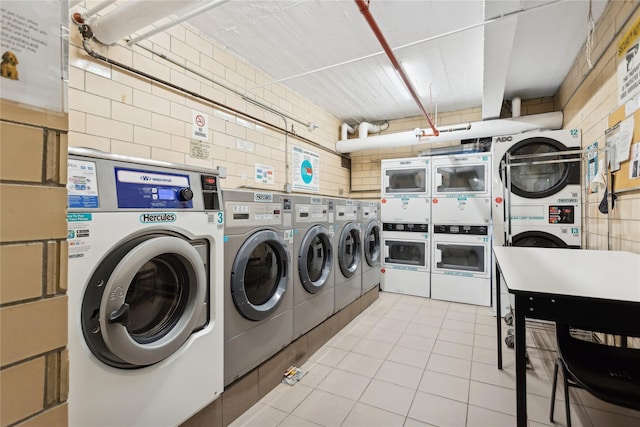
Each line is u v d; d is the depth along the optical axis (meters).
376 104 4.24
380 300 3.95
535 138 3.09
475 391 1.93
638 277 1.26
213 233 1.49
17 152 0.53
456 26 2.46
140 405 1.14
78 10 1.79
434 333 2.86
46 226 0.57
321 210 2.65
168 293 1.35
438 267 3.98
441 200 3.96
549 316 1.08
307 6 2.22
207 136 2.62
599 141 2.34
